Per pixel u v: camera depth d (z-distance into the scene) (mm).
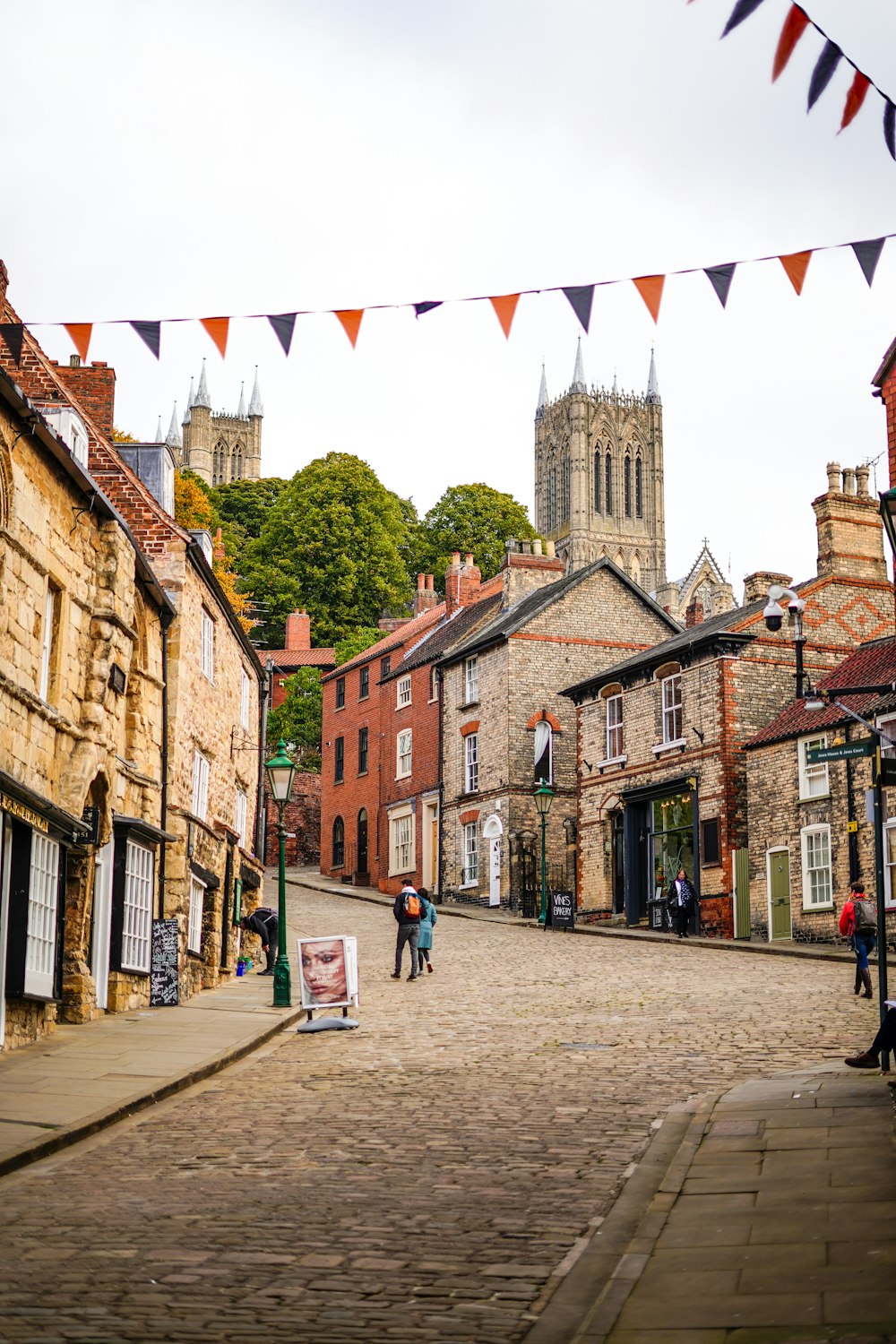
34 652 17984
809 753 16375
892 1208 9125
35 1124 12531
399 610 86688
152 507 25625
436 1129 12648
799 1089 13602
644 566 136000
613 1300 7770
